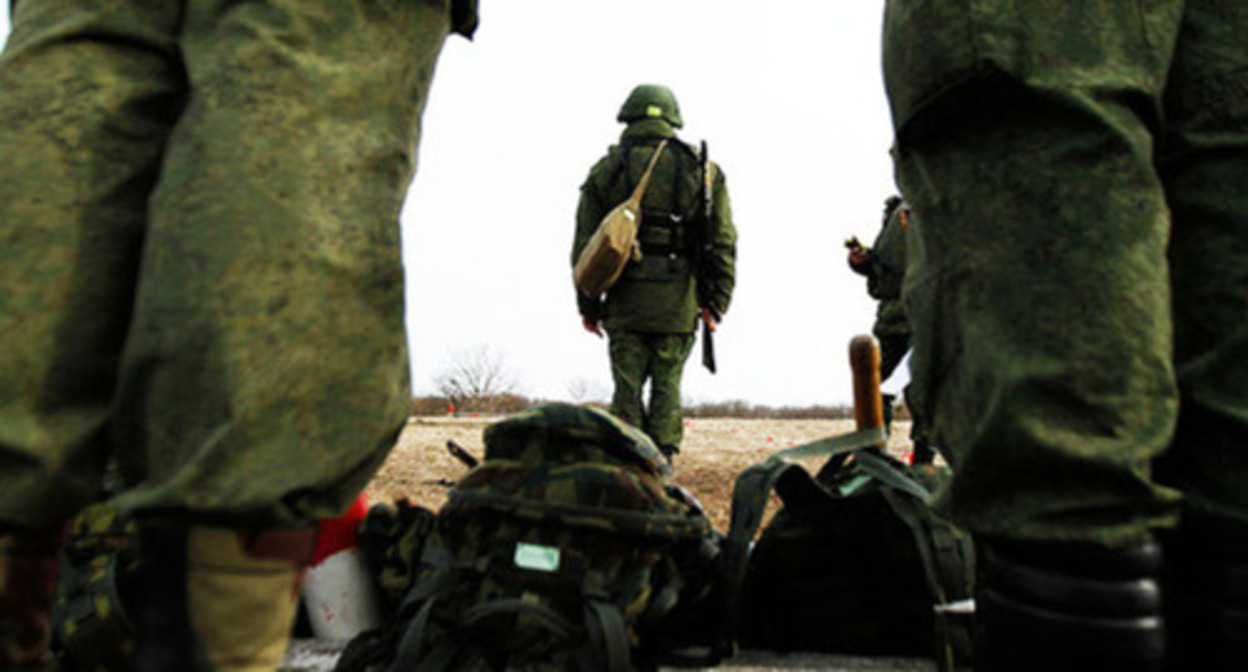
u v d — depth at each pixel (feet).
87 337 2.71
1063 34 2.87
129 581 4.18
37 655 2.70
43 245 2.68
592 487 4.34
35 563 2.63
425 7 3.21
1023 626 2.70
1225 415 2.93
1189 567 3.04
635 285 14.07
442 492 14.34
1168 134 3.17
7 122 2.77
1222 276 3.03
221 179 2.60
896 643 4.87
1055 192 2.77
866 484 4.92
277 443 2.49
